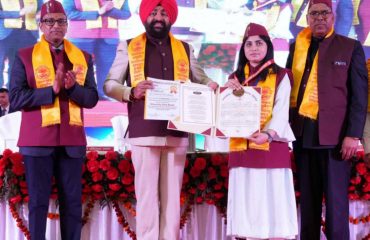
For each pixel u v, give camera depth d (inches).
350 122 121.4
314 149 125.1
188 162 136.7
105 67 287.6
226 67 292.8
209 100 114.9
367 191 137.5
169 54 120.0
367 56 294.2
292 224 115.6
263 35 117.1
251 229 114.0
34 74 119.1
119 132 179.2
